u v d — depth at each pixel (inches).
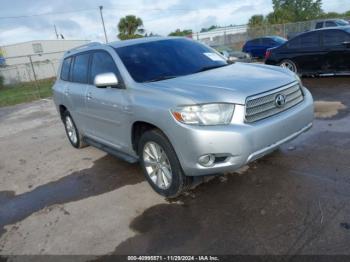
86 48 215.2
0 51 1537.9
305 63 416.2
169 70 171.0
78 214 155.9
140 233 133.6
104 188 179.5
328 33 392.2
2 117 465.1
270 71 163.8
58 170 218.4
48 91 712.4
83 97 203.8
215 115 130.3
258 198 145.7
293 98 151.9
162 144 146.1
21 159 255.1
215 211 140.5
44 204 172.1
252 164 178.4
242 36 1239.5
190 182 149.9
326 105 285.6
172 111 135.5
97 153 239.8
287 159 180.4
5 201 184.1
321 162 171.8
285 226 124.3
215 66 181.6
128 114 160.1
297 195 143.7
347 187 144.5
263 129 132.4
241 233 124.1
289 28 1181.7
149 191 167.2
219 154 130.3
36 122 390.9
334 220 123.4
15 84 1047.6
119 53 179.0
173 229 132.9
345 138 200.5
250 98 133.0
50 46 1640.0
